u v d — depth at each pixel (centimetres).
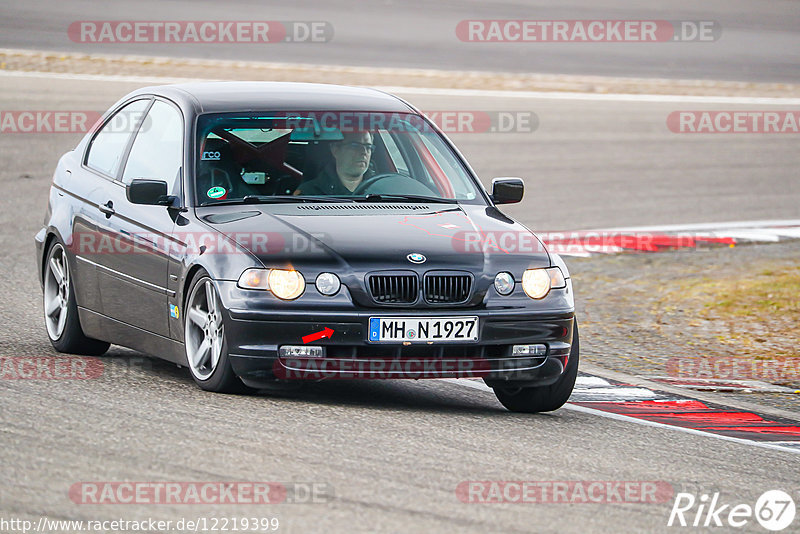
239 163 2712
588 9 13450
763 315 4069
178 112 2828
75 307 2925
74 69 8469
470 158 7206
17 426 2136
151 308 2652
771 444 2484
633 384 3075
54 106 7381
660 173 7269
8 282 3931
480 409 2594
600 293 4428
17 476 1855
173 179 2702
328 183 2741
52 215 3044
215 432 2161
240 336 2384
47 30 9881
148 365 2798
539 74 10231
